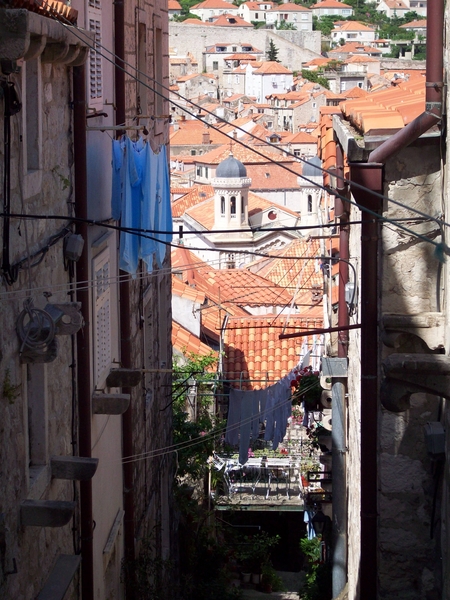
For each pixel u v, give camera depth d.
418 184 9.62
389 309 9.81
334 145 15.40
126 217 11.67
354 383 13.20
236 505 27.36
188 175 104.69
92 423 12.02
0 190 7.91
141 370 13.46
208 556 21.75
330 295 17.41
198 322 29.47
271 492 29.98
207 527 22.56
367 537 10.34
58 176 10.24
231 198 71.44
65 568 9.97
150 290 17.97
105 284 12.68
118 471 14.38
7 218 7.98
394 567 10.23
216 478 25.12
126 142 11.53
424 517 10.16
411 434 10.09
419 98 11.15
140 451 16.22
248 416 19.89
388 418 10.11
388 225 9.72
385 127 9.74
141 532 16.16
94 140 12.48
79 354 11.30
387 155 9.44
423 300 9.76
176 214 78.50
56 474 9.79
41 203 9.48
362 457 10.30
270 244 72.19
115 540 13.72
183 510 21.66
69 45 9.41
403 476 10.15
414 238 9.70
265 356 28.28
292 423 28.56
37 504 8.59
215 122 129.62
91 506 11.43
